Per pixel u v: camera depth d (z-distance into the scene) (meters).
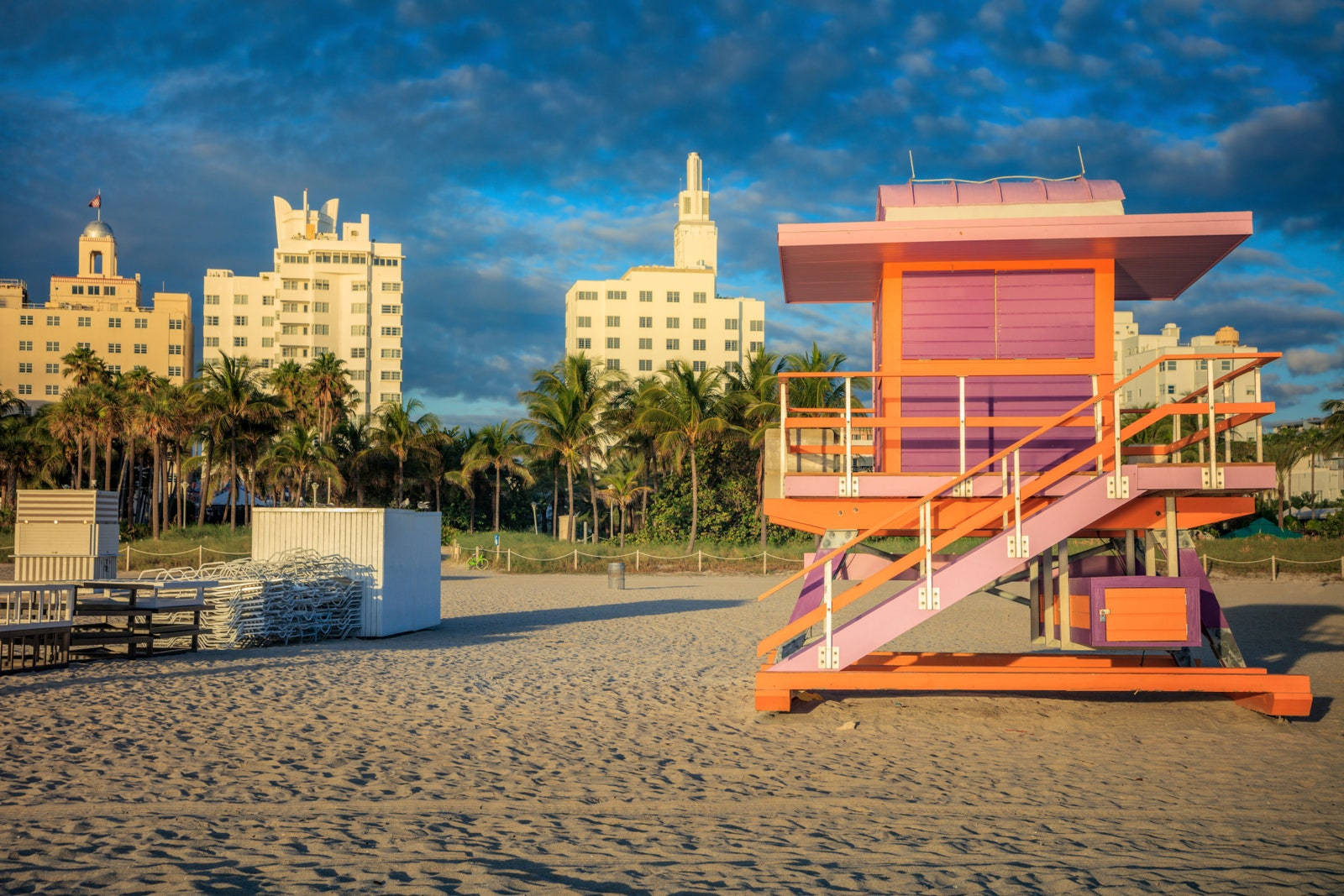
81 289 128.50
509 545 44.38
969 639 16.62
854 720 9.55
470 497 65.31
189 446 62.28
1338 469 88.69
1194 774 7.27
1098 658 11.27
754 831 5.66
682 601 25.56
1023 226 9.94
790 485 9.82
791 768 7.41
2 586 13.06
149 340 122.75
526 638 17.11
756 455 49.09
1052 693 11.28
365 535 17.31
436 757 7.64
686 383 45.81
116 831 5.38
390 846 5.21
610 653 14.95
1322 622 20.27
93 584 13.91
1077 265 10.61
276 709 9.70
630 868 4.88
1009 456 10.49
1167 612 9.20
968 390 10.64
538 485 76.31
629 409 50.91
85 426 57.88
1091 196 11.02
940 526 9.74
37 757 7.28
